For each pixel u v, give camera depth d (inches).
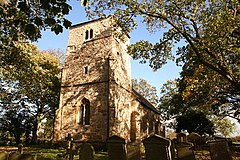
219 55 518.3
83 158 330.3
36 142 1105.4
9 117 1102.4
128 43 1032.8
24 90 906.1
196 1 535.8
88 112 828.6
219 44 496.7
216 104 853.8
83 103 847.7
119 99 840.3
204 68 610.2
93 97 830.5
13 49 652.1
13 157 278.2
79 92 864.3
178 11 549.6
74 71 911.7
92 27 956.6
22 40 651.5
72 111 847.7
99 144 749.3
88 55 910.4
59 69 1174.3
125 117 875.4
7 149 754.2
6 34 551.5
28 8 184.9
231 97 753.6
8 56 676.1
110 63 850.1
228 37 506.3
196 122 961.5
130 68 1020.5
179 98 1039.6
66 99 876.6
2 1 262.2
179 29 543.2
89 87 852.6
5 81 873.5
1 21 477.4
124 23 597.6
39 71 792.3
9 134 1147.9
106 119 776.9
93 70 873.5
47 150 658.8
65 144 600.7
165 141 268.5
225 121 1704.0
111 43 885.2
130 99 960.9
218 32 491.8
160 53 622.2
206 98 832.9
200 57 528.7
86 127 798.5
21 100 1123.3
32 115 1172.5
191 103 971.9
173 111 1127.6
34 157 279.4
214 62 531.5
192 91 672.4
